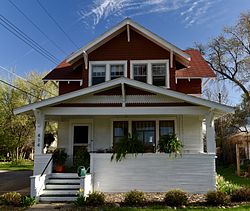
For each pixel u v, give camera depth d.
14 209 10.00
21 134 37.62
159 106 13.18
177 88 16.69
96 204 10.52
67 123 16.14
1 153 38.81
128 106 13.28
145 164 12.82
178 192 10.68
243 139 25.89
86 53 16.16
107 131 15.87
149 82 15.89
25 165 34.75
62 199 11.48
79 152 14.55
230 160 31.50
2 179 19.36
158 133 15.51
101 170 12.90
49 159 13.19
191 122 15.53
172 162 12.77
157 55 16.22
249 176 21.06
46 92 38.50
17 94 37.28
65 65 18.44
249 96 34.28
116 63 16.28
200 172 12.64
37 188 11.44
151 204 10.52
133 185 12.72
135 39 16.50
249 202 10.77
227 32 35.94
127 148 12.88
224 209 9.51
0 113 36.50
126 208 9.73
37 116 13.07
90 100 13.39
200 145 15.32
